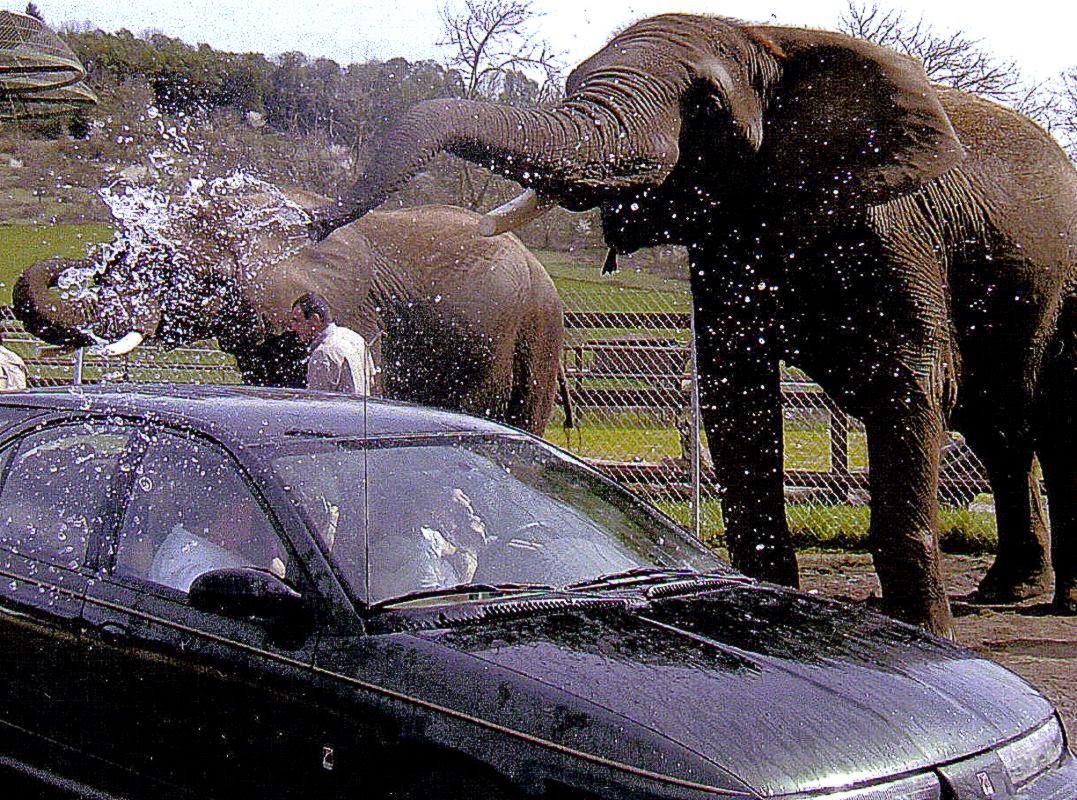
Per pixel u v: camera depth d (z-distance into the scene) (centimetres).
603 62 680
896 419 691
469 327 1169
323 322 834
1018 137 790
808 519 1185
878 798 321
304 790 358
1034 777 363
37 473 465
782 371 1384
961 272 729
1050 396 826
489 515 438
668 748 314
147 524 426
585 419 1370
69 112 1364
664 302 1457
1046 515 1050
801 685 352
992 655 755
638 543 459
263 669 371
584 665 349
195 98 1816
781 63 694
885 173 664
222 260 1018
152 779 394
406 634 364
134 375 1300
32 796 427
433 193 1705
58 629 423
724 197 696
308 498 404
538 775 321
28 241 2308
